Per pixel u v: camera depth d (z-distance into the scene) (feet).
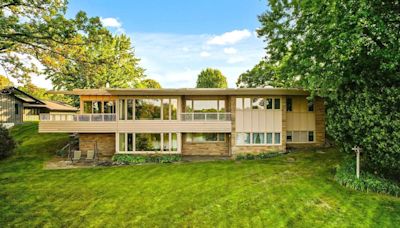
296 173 50.19
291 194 39.50
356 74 39.40
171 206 36.81
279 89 65.31
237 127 71.00
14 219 32.94
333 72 42.14
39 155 71.67
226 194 40.75
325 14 37.50
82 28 39.58
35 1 39.47
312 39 44.73
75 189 44.37
